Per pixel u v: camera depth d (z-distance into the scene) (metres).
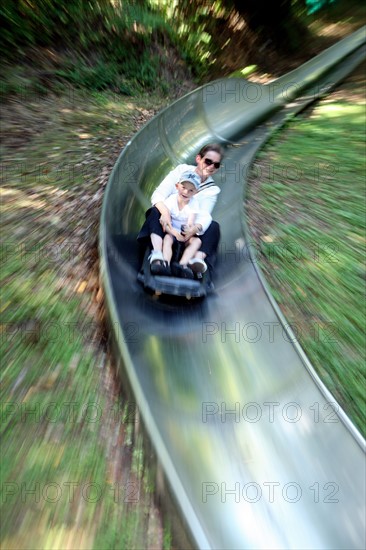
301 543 2.25
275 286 4.32
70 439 2.41
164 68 12.12
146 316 3.43
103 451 2.41
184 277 3.67
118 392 2.79
